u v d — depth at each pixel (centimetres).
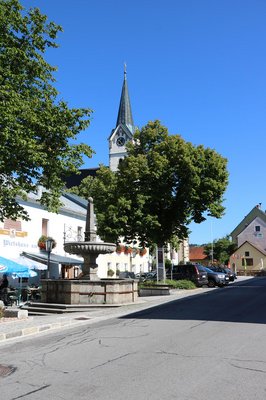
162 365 793
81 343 1062
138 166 3162
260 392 625
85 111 1616
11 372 776
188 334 1141
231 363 799
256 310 1719
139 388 648
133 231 3225
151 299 2341
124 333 1201
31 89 1595
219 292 2875
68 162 1573
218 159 3186
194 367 771
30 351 980
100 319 1590
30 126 1476
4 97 1418
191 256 11000
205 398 598
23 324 1373
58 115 1548
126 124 8588
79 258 3503
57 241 3259
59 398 611
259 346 961
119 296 2017
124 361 836
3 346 1065
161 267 3272
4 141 1364
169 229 3312
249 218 9625
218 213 3191
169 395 612
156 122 3375
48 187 1636
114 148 8588
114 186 3297
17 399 611
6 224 2675
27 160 1459
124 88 8775
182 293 2816
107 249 2106
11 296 2397
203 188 3170
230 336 1095
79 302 1972
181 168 3133
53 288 2028
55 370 779
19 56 1520
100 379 707
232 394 616
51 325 1362
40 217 3050
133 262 5031
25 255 2814
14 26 1538
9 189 1473
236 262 8181
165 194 3170
